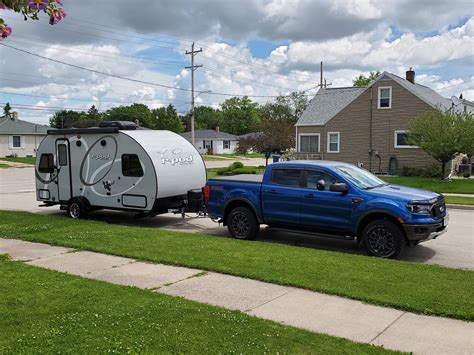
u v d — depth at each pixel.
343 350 4.44
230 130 119.12
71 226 11.92
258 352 4.35
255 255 8.40
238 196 10.66
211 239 10.03
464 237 11.09
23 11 3.19
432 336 4.94
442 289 6.36
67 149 14.40
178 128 97.12
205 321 5.14
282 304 5.94
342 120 33.25
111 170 13.52
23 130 54.12
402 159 31.02
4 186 27.03
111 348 4.39
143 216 13.37
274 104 80.12
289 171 10.15
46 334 4.75
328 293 6.34
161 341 4.57
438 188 23.34
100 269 7.72
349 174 9.73
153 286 6.75
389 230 8.75
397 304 5.80
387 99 31.39
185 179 13.62
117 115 106.94
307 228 9.88
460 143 25.14
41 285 6.62
